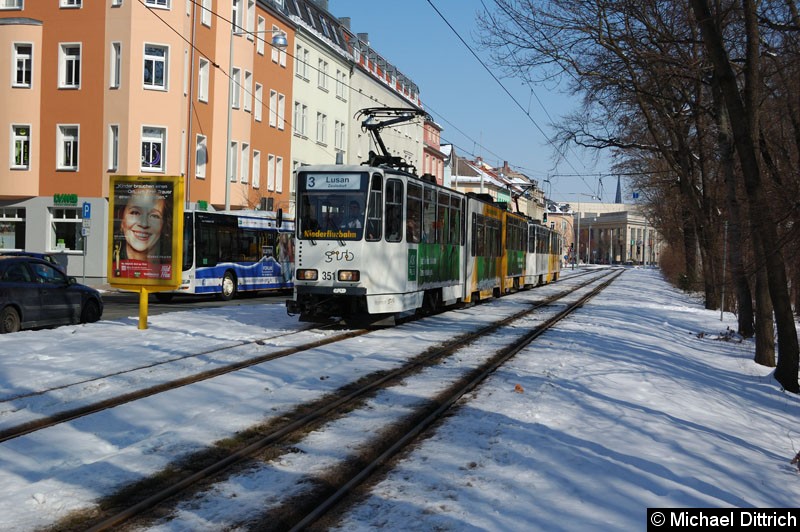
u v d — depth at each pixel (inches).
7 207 1338.6
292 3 1804.9
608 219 5664.4
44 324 592.4
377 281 645.3
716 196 1134.4
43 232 1317.7
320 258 642.8
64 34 1302.9
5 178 1309.1
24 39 1301.7
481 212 976.3
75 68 1310.3
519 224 1320.1
